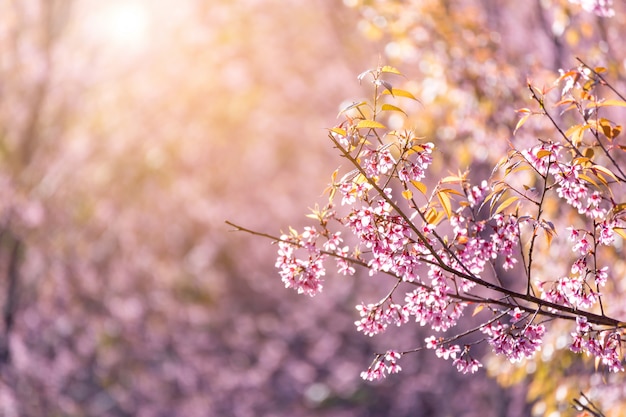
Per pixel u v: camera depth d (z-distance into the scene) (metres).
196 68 15.91
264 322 21.39
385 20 7.69
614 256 6.04
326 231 3.45
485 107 7.12
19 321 14.18
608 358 3.45
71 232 16.25
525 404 9.20
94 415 15.95
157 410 17.73
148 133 17.88
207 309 21.53
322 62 14.91
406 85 7.71
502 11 7.98
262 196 25.20
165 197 21.05
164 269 21.08
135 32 15.72
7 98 14.25
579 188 3.32
